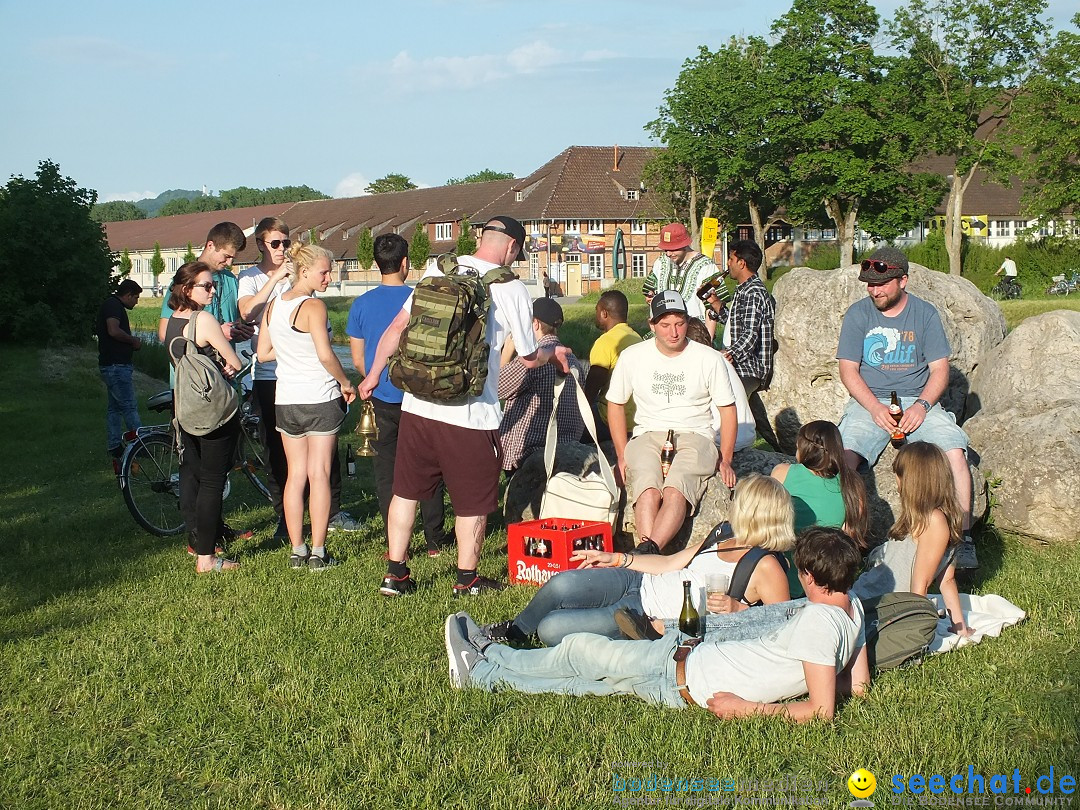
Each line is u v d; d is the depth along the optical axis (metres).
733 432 6.88
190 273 7.13
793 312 8.78
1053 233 48.97
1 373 18.84
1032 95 46.69
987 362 8.86
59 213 21.97
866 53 52.47
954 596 5.57
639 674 4.75
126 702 4.87
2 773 4.21
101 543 8.04
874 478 7.08
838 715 4.52
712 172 59.97
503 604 6.16
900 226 53.88
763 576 5.02
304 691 4.91
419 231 78.69
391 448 7.46
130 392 11.72
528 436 7.86
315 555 7.08
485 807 3.89
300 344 6.86
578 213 74.19
